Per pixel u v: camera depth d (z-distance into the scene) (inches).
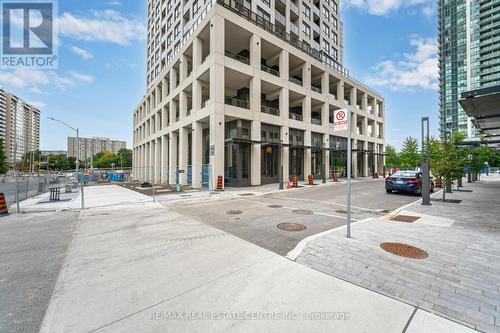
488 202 405.1
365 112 1424.7
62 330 93.4
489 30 3085.6
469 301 110.0
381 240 197.0
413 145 1470.2
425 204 380.5
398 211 328.8
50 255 182.4
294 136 952.3
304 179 980.6
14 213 387.5
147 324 96.3
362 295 116.7
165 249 188.4
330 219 293.7
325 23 1473.9
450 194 525.0
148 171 1427.2
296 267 150.8
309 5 1302.9
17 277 143.8
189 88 877.8
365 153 1387.8
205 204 438.0
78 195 657.6
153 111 1296.8
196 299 114.5
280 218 301.6
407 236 208.4
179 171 754.2
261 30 804.6
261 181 820.6
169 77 1120.2
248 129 789.9
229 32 775.1
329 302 110.7
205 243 201.8
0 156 2320.4
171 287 126.6
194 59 795.4
